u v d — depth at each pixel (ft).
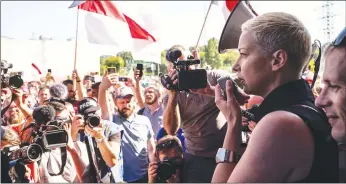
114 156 8.59
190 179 8.10
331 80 3.40
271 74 3.25
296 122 2.89
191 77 6.64
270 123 2.90
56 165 8.38
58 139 8.37
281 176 2.83
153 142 8.77
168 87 7.79
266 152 2.83
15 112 8.41
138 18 9.47
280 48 3.17
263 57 3.23
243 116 4.52
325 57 3.61
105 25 9.43
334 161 3.12
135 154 8.68
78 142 8.55
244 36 3.34
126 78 9.07
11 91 8.47
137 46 9.52
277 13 3.31
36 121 8.34
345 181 3.92
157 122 8.86
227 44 6.49
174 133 8.11
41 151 8.15
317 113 3.09
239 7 6.44
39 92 8.84
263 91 3.35
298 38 3.18
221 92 3.71
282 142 2.82
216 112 7.94
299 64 3.25
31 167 8.17
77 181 8.55
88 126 8.52
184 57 8.35
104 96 8.89
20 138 8.26
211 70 7.52
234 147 3.40
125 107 8.72
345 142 3.27
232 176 2.95
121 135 8.71
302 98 3.18
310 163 2.89
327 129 3.07
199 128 7.91
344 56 3.42
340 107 3.30
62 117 8.48
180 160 8.18
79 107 8.59
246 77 3.34
